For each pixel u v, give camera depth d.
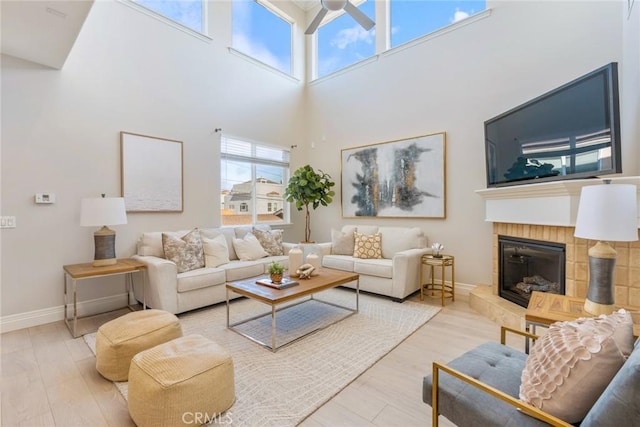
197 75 4.26
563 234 2.57
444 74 4.14
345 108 5.29
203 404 1.57
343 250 4.55
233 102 4.70
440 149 4.16
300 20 5.89
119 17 3.53
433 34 4.23
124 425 1.60
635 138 2.51
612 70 2.13
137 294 3.45
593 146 2.27
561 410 1.00
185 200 4.11
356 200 5.11
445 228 4.14
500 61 3.67
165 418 1.46
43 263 3.01
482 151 3.82
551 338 1.13
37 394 1.85
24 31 2.43
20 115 2.88
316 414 1.68
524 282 3.07
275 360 2.25
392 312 3.27
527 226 2.96
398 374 2.07
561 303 1.93
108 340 2.00
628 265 2.18
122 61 3.54
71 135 3.18
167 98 3.93
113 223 2.96
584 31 3.10
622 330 1.03
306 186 4.89
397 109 4.62
